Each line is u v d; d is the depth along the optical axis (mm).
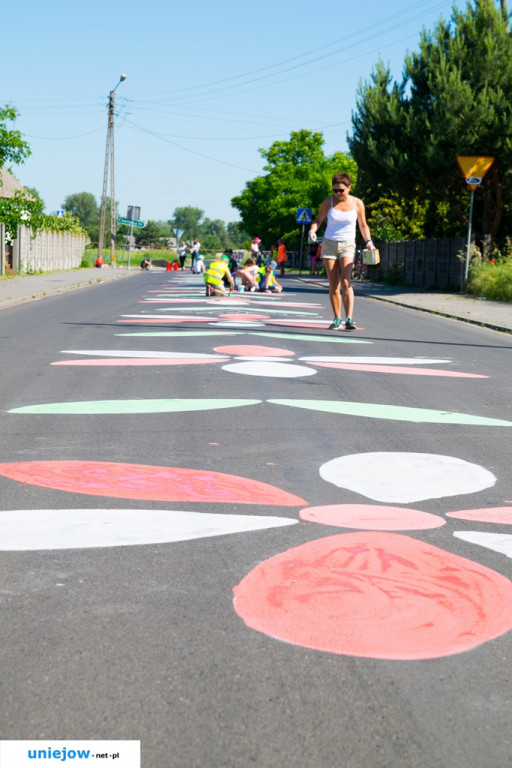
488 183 27172
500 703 2488
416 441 6008
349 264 13297
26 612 3061
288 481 4852
